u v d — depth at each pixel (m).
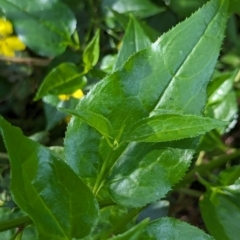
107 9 0.51
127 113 0.31
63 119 0.51
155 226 0.30
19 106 0.54
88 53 0.45
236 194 0.39
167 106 0.31
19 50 0.52
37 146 0.28
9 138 0.27
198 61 0.31
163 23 0.52
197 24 0.31
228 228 0.39
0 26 0.50
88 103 0.31
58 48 0.48
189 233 0.30
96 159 0.32
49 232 0.29
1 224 0.30
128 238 0.25
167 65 0.31
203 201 0.40
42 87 0.45
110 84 0.31
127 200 0.31
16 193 0.27
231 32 0.53
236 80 0.51
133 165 0.31
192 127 0.29
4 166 0.49
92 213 0.29
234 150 0.45
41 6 0.48
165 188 0.31
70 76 0.45
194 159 0.49
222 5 0.30
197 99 0.31
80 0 0.52
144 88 0.31
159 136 0.30
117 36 0.52
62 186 0.28
